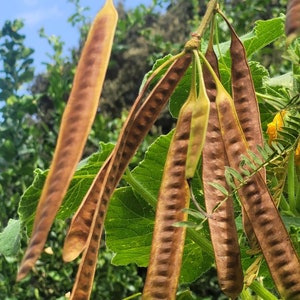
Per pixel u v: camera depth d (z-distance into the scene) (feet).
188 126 0.85
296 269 0.83
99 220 0.81
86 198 0.85
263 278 1.72
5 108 5.32
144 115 0.87
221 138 0.90
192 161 0.78
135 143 0.86
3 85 5.61
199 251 1.79
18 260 4.59
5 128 5.27
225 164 0.89
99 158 1.57
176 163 0.85
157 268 0.82
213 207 0.87
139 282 4.91
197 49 0.85
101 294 4.86
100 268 4.91
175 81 0.88
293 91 1.31
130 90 9.77
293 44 1.45
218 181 0.89
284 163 1.08
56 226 4.88
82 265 0.79
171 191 0.84
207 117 0.79
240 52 0.95
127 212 1.78
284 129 1.04
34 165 5.26
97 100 0.71
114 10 0.75
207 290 5.06
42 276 4.83
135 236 1.84
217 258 0.84
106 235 1.84
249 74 0.95
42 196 0.66
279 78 1.69
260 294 1.21
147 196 1.54
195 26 6.64
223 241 0.85
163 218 0.84
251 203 0.86
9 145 5.23
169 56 1.67
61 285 4.84
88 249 0.80
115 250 1.87
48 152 5.65
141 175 1.73
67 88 5.92
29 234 1.69
